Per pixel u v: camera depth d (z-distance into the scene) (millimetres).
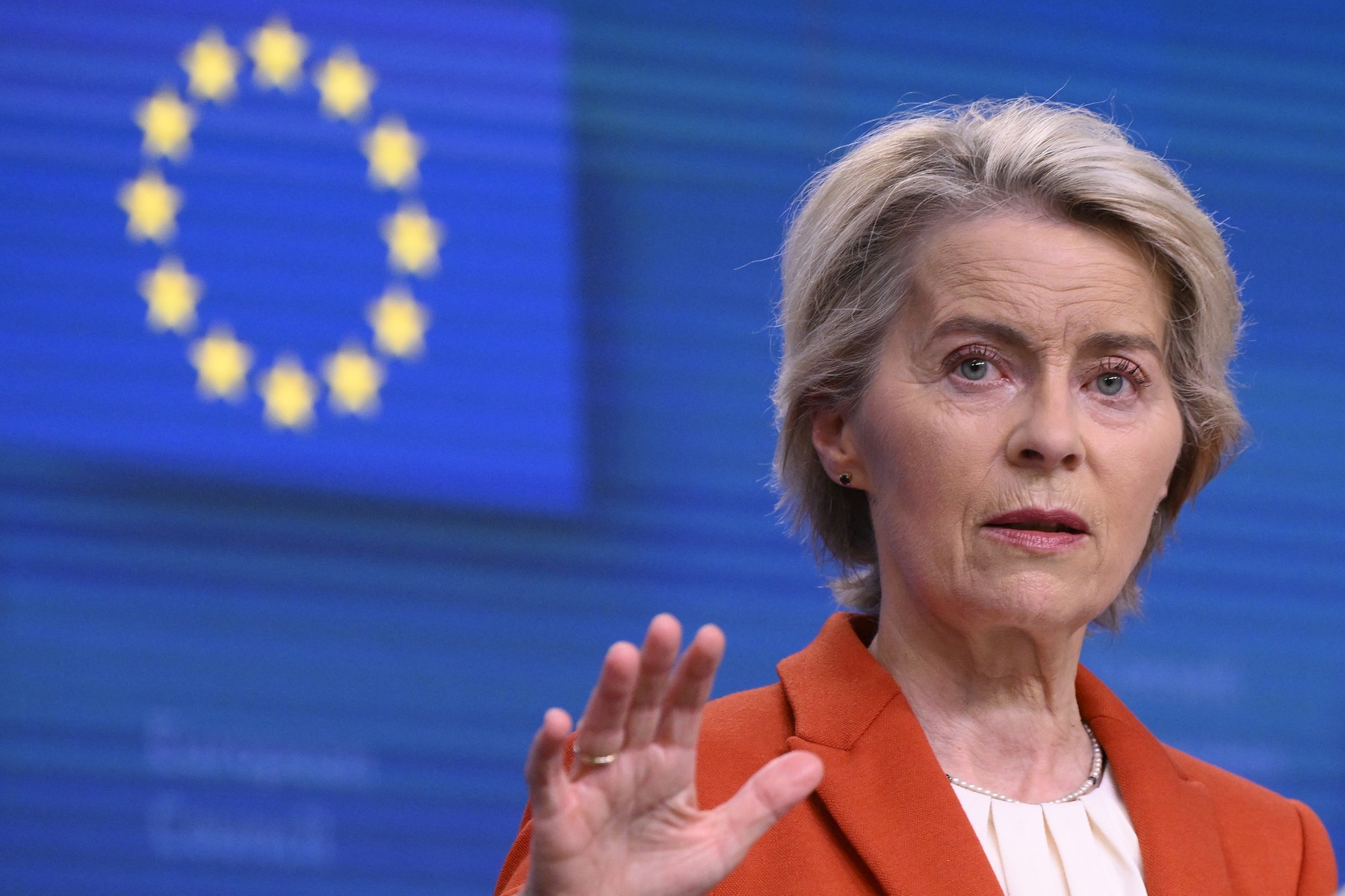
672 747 5758
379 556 17078
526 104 18672
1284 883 7469
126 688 16172
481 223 18219
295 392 17219
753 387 18719
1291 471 20047
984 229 7141
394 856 16438
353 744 16609
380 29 18344
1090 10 20766
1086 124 7562
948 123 7621
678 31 19406
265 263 17438
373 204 17906
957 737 7305
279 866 16141
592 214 18703
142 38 17672
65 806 15828
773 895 6730
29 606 16125
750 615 18141
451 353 17766
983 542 6926
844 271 7500
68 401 16656
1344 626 19641
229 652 16453
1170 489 8008
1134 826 7211
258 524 16812
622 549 17922
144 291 17094
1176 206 7199
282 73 17953
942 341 7109
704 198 19109
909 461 7094
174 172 17484
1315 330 20531
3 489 16328
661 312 18672
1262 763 18969
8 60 17359
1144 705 18922
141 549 16484
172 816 16031
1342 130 21172
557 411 18000
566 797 5652
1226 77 20984
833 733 7148
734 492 18422
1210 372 7551
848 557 8148
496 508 17547
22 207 17062
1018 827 7020
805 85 19766
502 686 17141
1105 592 7047
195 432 16859
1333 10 21438
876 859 6707
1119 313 7043
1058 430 6836
